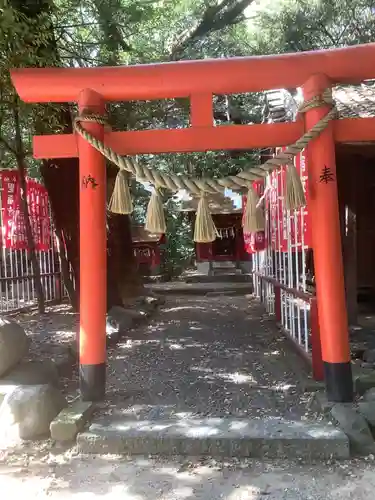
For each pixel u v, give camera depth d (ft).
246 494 10.38
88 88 14.56
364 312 26.99
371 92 21.50
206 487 10.71
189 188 14.12
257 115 43.98
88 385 14.82
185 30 36.14
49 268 36.22
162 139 14.96
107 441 12.41
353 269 23.61
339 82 14.83
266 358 20.52
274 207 25.17
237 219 59.06
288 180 14.21
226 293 47.11
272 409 14.40
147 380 17.67
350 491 10.39
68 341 22.00
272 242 26.66
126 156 15.20
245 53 42.98
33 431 13.08
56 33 25.66
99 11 24.98
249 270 59.57
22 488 10.90
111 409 14.52
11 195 30.22
